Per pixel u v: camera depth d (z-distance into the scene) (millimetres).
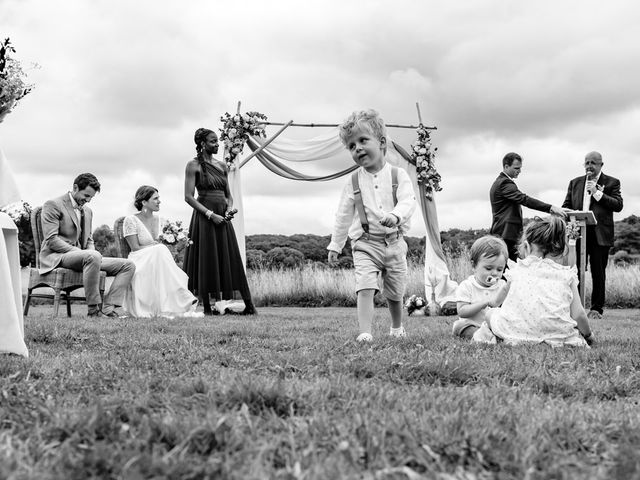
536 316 4484
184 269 10016
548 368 3238
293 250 19156
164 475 1536
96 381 2729
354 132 5020
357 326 6547
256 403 2215
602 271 9562
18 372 2781
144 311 8797
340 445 1696
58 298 8398
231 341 4574
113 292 8539
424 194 12141
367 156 5023
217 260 9805
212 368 3080
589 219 8867
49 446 1744
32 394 2412
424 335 5320
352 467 1617
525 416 2125
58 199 8609
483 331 4816
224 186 10055
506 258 5188
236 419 1994
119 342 4430
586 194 9469
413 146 12195
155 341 4488
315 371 2990
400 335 5215
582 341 4445
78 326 5941
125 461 1595
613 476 1618
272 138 11406
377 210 4984
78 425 1894
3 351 3506
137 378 2773
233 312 10312
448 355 3416
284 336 5152
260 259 18641
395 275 5121
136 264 8844
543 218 4703
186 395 2396
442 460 1696
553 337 4449
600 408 2322
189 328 5977
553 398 2596
